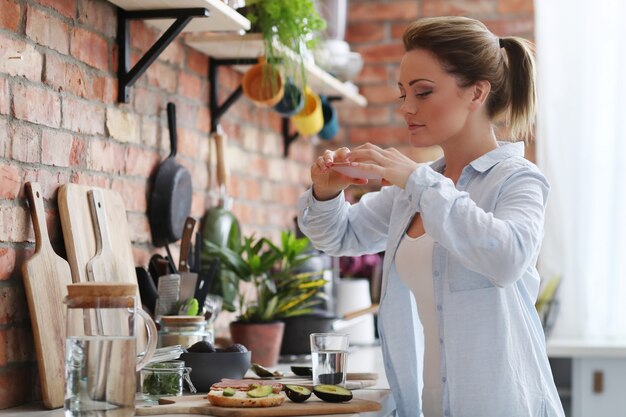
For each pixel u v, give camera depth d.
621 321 3.85
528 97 1.83
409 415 1.89
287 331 2.65
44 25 1.90
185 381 1.97
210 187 2.82
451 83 1.74
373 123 4.04
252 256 2.61
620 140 3.83
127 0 2.13
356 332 3.16
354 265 3.51
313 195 1.97
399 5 4.03
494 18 3.96
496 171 1.74
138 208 2.34
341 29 3.36
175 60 2.57
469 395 1.71
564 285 3.88
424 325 1.82
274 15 2.54
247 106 3.16
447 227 1.58
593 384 3.51
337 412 1.67
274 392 1.81
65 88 1.98
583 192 3.87
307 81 3.08
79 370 1.49
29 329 1.84
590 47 3.87
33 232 1.85
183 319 2.06
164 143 2.49
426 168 1.65
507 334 1.71
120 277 2.06
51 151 1.93
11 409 1.76
